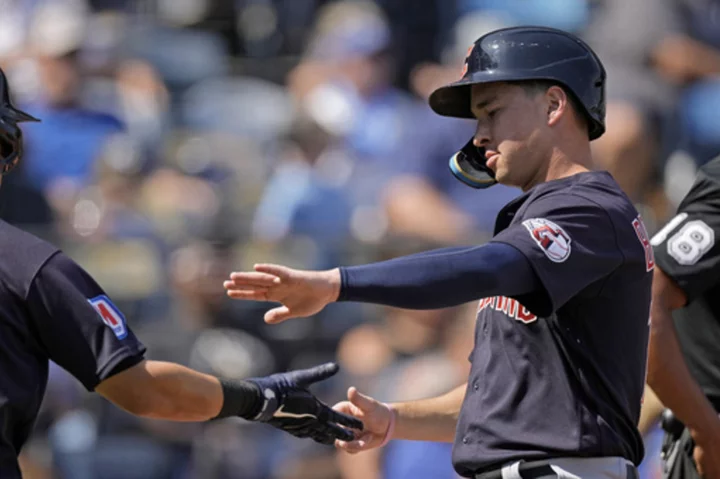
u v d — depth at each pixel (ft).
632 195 88.74
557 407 38.55
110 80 100.53
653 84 95.25
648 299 40.04
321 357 79.61
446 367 74.90
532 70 39.75
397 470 73.56
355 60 100.83
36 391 36.45
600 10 107.96
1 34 102.12
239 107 101.96
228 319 80.23
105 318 36.96
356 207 89.10
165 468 77.51
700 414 45.88
